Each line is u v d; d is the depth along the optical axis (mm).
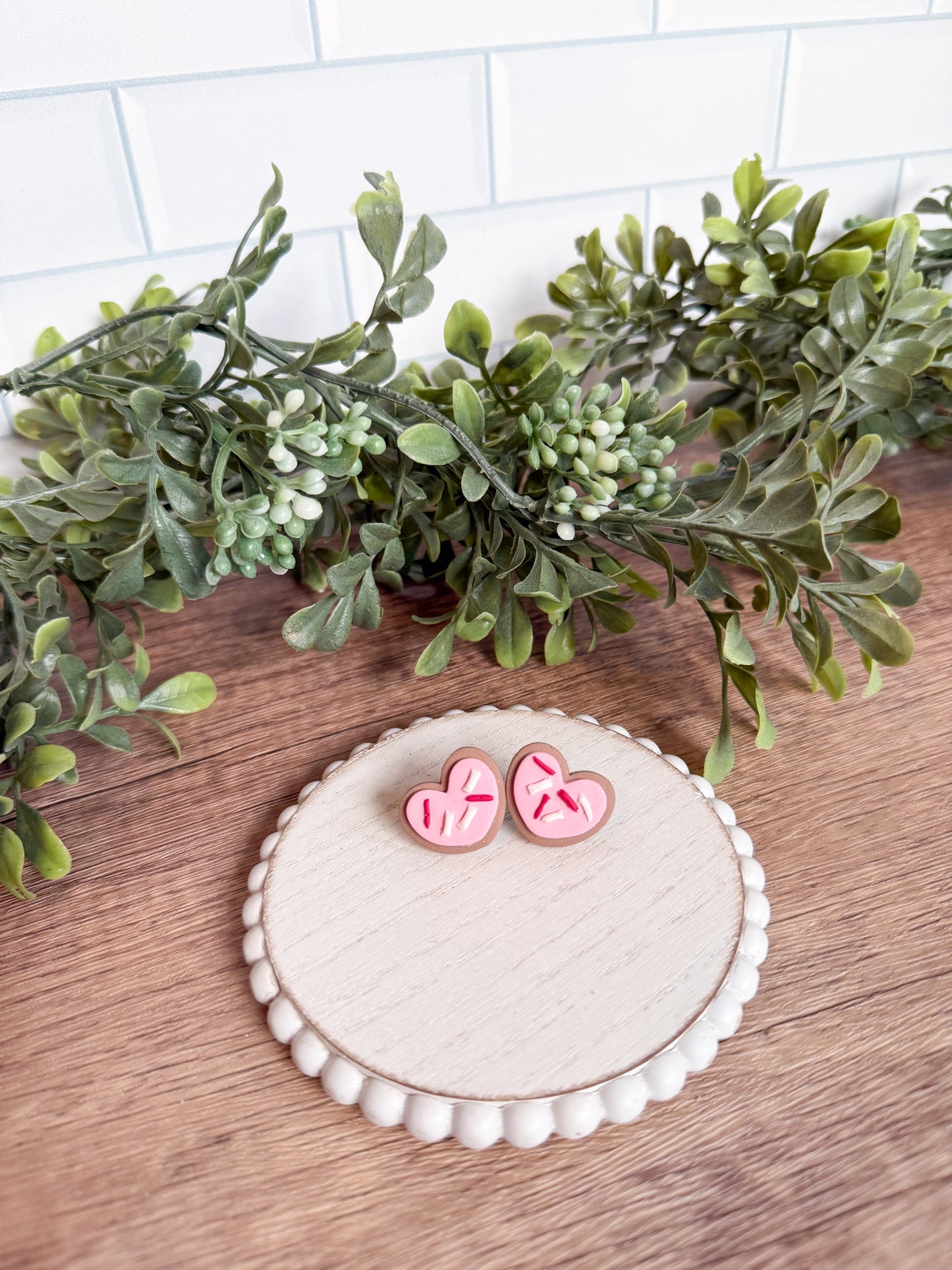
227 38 288
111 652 235
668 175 366
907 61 374
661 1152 173
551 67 327
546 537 258
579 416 235
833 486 224
